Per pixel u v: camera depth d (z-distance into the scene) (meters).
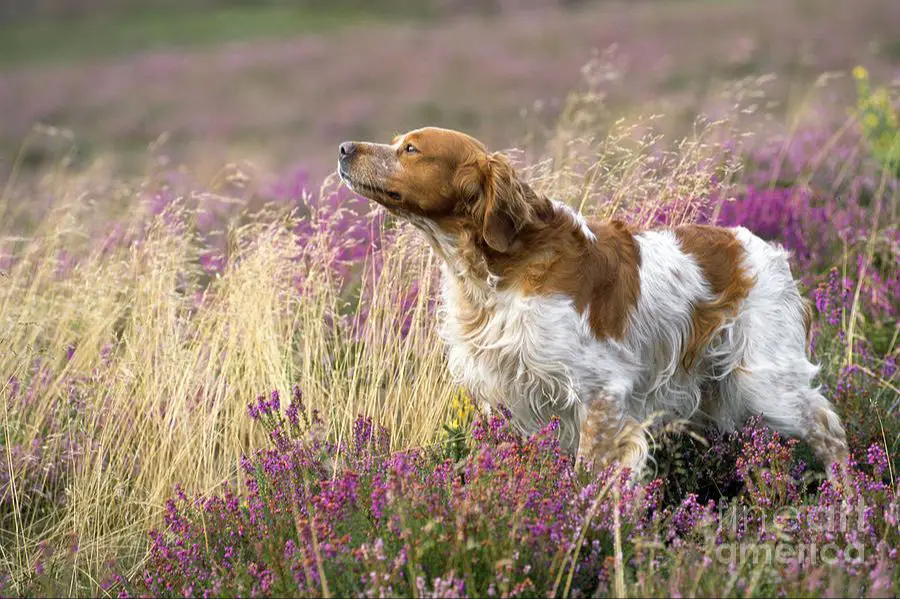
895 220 11.03
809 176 12.20
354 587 5.60
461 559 5.58
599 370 7.17
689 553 5.86
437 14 52.28
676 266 7.58
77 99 33.50
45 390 8.83
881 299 9.91
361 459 7.16
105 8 56.97
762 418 7.61
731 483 7.57
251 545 6.50
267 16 53.69
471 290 7.39
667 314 7.50
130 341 8.98
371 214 9.41
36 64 41.91
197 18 53.69
